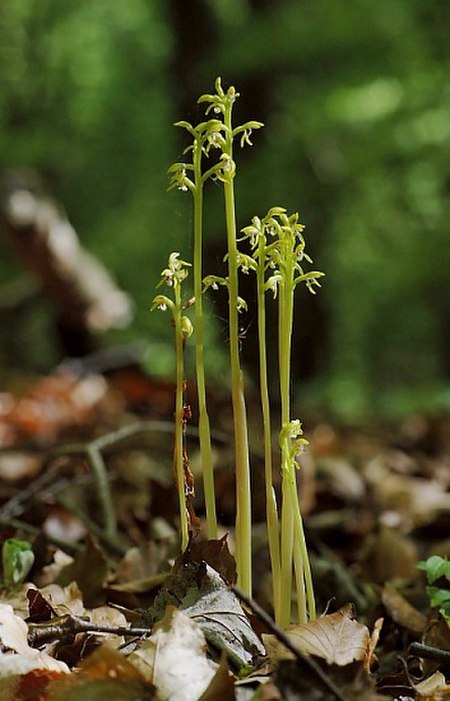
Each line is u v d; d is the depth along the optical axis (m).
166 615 1.82
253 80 9.56
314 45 9.34
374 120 10.55
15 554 2.62
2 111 16.80
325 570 3.09
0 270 14.67
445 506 4.11
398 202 13.38
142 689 1.69
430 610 2.58
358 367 17.55
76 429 7.18
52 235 9.80
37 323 15.78
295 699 1.65
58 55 17.23
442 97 10.56
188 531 2.12
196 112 2.05
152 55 17.14
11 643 1.89
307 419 7.45
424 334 18.50
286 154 10.27
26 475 4.69
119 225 15.93
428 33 10.58
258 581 3.28
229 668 1.93
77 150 16.42
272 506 2.06
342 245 14.37
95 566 2.80
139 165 17.33
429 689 1.98
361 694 1.67
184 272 2.02
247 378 7.95
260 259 2.03
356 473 4.74
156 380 8.84
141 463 4.88
